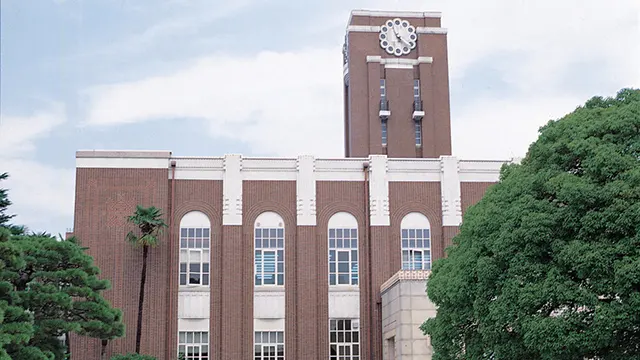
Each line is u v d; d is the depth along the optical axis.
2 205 47.34
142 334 56.91
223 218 59.41
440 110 80.06
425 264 60.53
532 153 37.91
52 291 43.47
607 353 32.50
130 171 59.12
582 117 36.44
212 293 58.56
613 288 31.66
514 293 34.22
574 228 33.47
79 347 56.19
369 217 60.72
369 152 78.75
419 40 81.38
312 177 60.81
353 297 59.59
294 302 59.16
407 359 51.12
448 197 61.31
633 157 33.62
